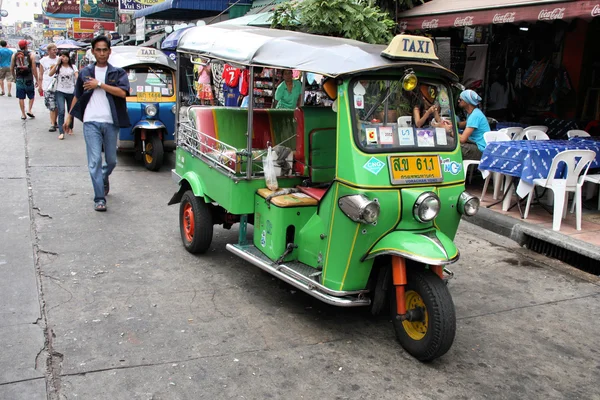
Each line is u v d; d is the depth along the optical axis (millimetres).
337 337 4176
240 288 4953
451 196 4031
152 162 9219
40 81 15656
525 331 4488
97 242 5855
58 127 11953
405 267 3812
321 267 4148
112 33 28203
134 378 3482
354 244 3799
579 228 6473
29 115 13961
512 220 6809
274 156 4785
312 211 4477
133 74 9656
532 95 10180
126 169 9328
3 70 18844
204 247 5559
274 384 3525
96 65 6711
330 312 4586
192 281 5047
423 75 4059
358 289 4004
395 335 4254
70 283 4824
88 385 3385
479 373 3822
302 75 5566
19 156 9531
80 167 9031
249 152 4641
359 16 6895
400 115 4004
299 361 3809
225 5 12961
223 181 4875
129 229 6340
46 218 6508
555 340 4363
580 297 5176
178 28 13641
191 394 3363
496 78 10078
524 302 5031
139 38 17766
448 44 9797
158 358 3730
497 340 4316
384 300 4078
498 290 5273
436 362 3920
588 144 7109
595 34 9305
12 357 3619
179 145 6125
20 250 5477
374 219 3656
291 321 4387
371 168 3723
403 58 3867
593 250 5723
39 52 36594
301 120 4684
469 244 6531
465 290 5242
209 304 4602
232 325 4262
